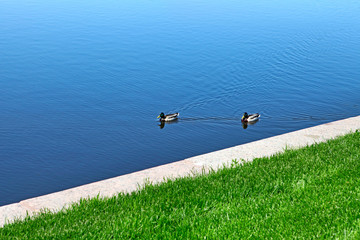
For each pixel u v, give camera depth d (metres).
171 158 14.92
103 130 17.42
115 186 7.23
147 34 30.58
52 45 28.09
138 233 5.52
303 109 19.81
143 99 20.45
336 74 23.75
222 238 5.36
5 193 12.27
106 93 20.98
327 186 6.67
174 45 27.92
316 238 5.27
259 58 25.86
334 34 31.75
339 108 19.83
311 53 27.27
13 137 16.56
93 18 36.12
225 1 44.50
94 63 24.73
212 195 6.54
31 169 14.09
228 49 27.22
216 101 20.70
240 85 22.31
